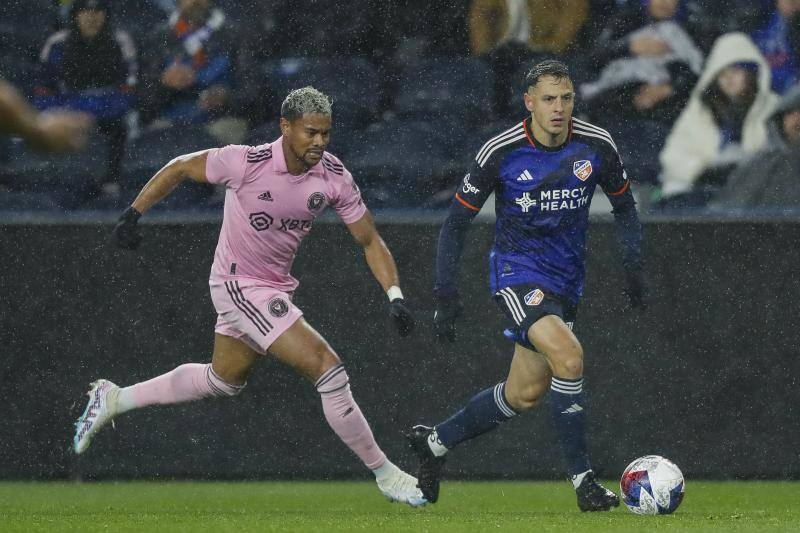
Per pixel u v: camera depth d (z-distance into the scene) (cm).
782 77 3388
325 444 2897
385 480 2180
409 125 3356
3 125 985
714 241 2858
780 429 2853
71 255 2889
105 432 2895
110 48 3400
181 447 2900
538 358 2150
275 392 2897
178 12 3428
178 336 2884
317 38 3491
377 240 2162
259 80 3438
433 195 3272
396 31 3494
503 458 2889
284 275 2169
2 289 2886
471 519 1948
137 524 1861
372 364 2872
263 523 1873
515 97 3400
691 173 3203
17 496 2617
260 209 2089
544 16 3403
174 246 2886
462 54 3475
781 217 2855
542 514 2084
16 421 2891
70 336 2886
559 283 2125
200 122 3400
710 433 2855
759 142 3203
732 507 2347
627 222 2188
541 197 2083
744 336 2856
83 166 3312
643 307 2238
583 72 3369
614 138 3281
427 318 2870
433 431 2256
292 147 2038
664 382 2856
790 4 3369
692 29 3359
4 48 3456
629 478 2038
